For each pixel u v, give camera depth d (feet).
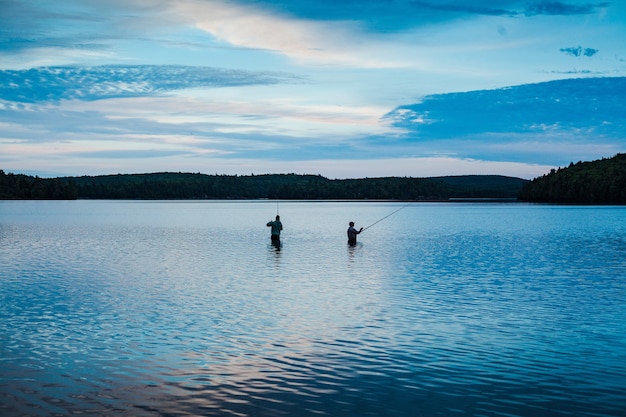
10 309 65.10
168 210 485.15
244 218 324.80
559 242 156.76
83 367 44.91
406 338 53.26
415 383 41.91
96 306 66.74
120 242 157.69
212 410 37.14
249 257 118.62
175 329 56.18
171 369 44.65
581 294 74.95
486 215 368.27
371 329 56.34
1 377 42.60
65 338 52.80
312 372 44.14
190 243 154.20
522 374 43.62
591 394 39.70
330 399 38.99
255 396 39.47
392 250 134.00
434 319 60.54
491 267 101.71
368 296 73.00
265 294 74.38
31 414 36.22
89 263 108.37
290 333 54.85
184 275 91.81
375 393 40.01
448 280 86.63
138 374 43.52
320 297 72.38
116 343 51.34
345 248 139.23
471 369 44.78
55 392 39.83
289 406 37.83
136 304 67.92
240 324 58.18
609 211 432.25
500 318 60.90
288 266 103.45
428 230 213.25
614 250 133.59
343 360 46.93
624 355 48.08
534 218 316.60
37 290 77.56
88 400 38.50
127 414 36.42
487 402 38.42
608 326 57.67
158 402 38.34
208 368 44.93
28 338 52.80
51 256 120.78
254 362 46.39
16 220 296.30
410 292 76.13
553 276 91.04
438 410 37.22
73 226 240.32
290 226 237.86
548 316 62.08
